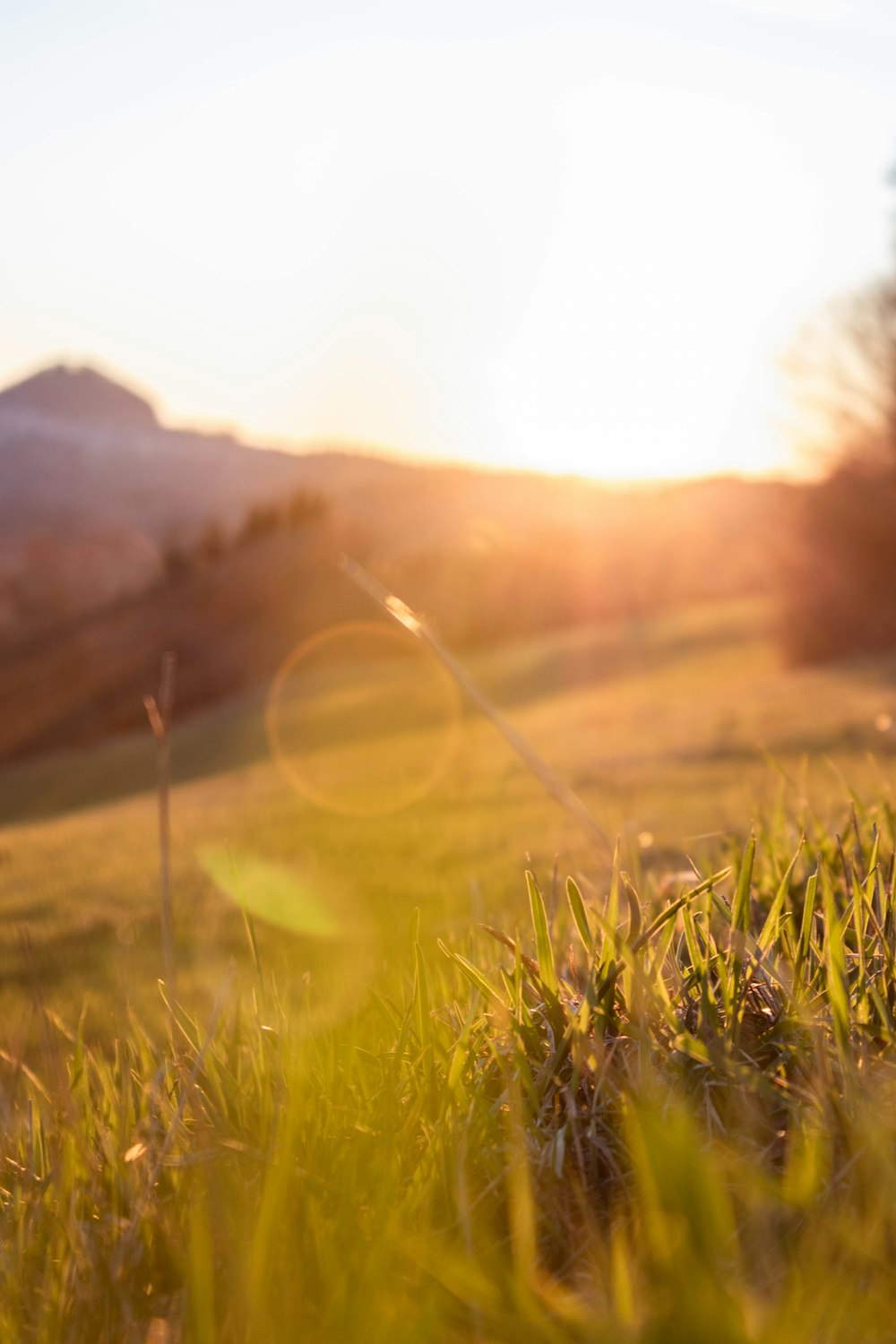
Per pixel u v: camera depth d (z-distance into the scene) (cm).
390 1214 105
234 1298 99
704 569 7194
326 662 6800
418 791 1684
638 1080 122
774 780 405
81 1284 113
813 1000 138
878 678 2878
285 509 11488
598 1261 100
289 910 781
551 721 3020
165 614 8688
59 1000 556
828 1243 91
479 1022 149
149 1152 128
